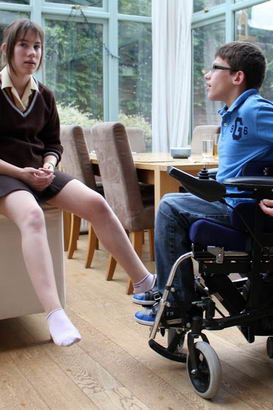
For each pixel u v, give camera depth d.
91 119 5.14
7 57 2.06
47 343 2.08
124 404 1.56
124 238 2.04
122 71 5.23
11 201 1.91
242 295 1.72
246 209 1.57
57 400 1.60
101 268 3.36
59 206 2.13
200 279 1.72
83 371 1.80
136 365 1.84
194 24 5.36
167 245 1.70
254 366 1.82
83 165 3.35
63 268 2.18
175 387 1.67
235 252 1.61
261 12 4.59
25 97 2.13
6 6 4.64
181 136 5.24
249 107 1.61
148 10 5.29
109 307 2.53
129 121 5.30
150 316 1.82
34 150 2.18
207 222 1.60
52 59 4.91
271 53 4.52
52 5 4.83
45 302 1.76
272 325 1.69
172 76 5.27
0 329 2.26
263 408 1.53
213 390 1.54
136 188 2.85
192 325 1.64
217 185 1.48
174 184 2.75
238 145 1.66
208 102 5.23
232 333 2.14
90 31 5.05
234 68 1.70
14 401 1.59
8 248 2.06
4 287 2.07
